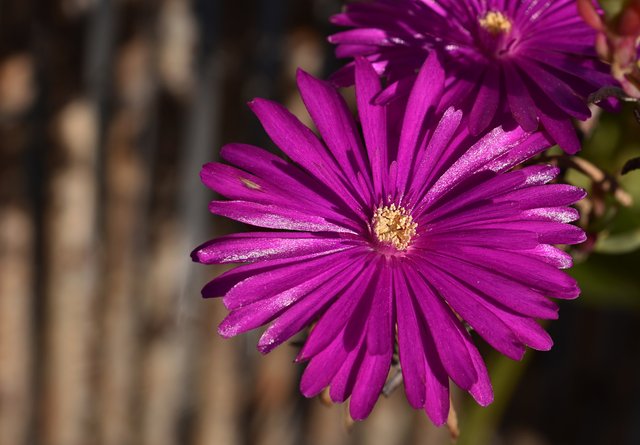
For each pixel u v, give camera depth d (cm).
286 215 23
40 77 40
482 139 23
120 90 41
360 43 24
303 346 23
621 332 42
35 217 42
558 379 43
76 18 40
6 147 41
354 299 23
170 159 42
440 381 22
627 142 26
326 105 23
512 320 22
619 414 42
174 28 40
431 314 23
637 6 22
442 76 23
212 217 43
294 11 40
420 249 23
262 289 22
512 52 24
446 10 24
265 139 41
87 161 42
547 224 23
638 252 30
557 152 25
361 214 23
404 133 23
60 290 43
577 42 24
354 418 22
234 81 41
